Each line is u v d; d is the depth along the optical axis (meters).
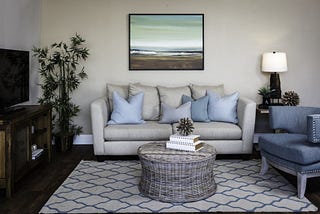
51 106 4.01
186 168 2.78
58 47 4.72
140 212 2.60
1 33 3.66
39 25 4.75
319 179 3.35
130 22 4.77
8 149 2.85
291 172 2.98
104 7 4.78
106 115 4.18
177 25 4.79
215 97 4.32
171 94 4.48
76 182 3.28
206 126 3.97
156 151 2.97
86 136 4.94
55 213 2.58
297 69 4.90
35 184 3.22
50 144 3.95
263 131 4.90
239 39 4.85
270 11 4.82
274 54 4.47
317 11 4.81
